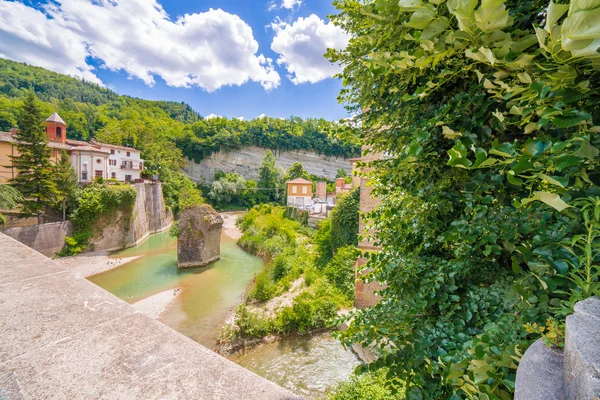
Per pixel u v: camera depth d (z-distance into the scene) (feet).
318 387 23.98
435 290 4.95
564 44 2.06
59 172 63.00
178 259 58.49
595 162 2.52
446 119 4.22
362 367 5.07
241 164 186.60
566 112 2.35
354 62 6.53
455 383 3.33
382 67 4.75
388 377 4.93
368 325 5.15
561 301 2.68
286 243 65.98
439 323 4.61
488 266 4.94
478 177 4.33
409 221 6.23
